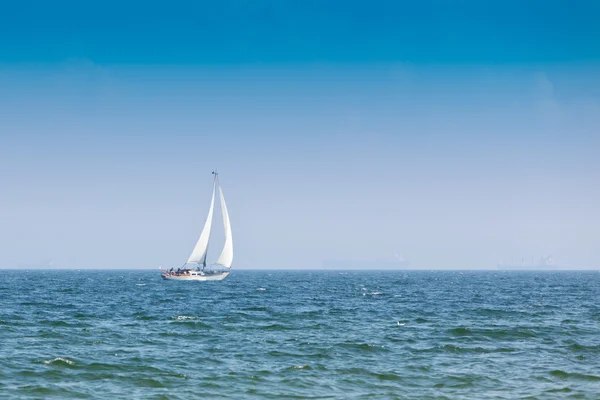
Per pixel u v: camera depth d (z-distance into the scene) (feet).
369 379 124.16
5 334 175.73
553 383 121.49
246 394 111.55
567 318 240.12
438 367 135.85
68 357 140.87
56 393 110.11
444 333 188.34
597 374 129.70
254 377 124.26
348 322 218.59
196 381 120.57
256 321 219.41
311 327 201.87
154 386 116.37
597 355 152.05
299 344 163.84
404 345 164.55
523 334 187.01
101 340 167.84
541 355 151.33
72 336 174.09
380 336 181.06
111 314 243.40
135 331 187.32
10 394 108.58
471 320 229.25
